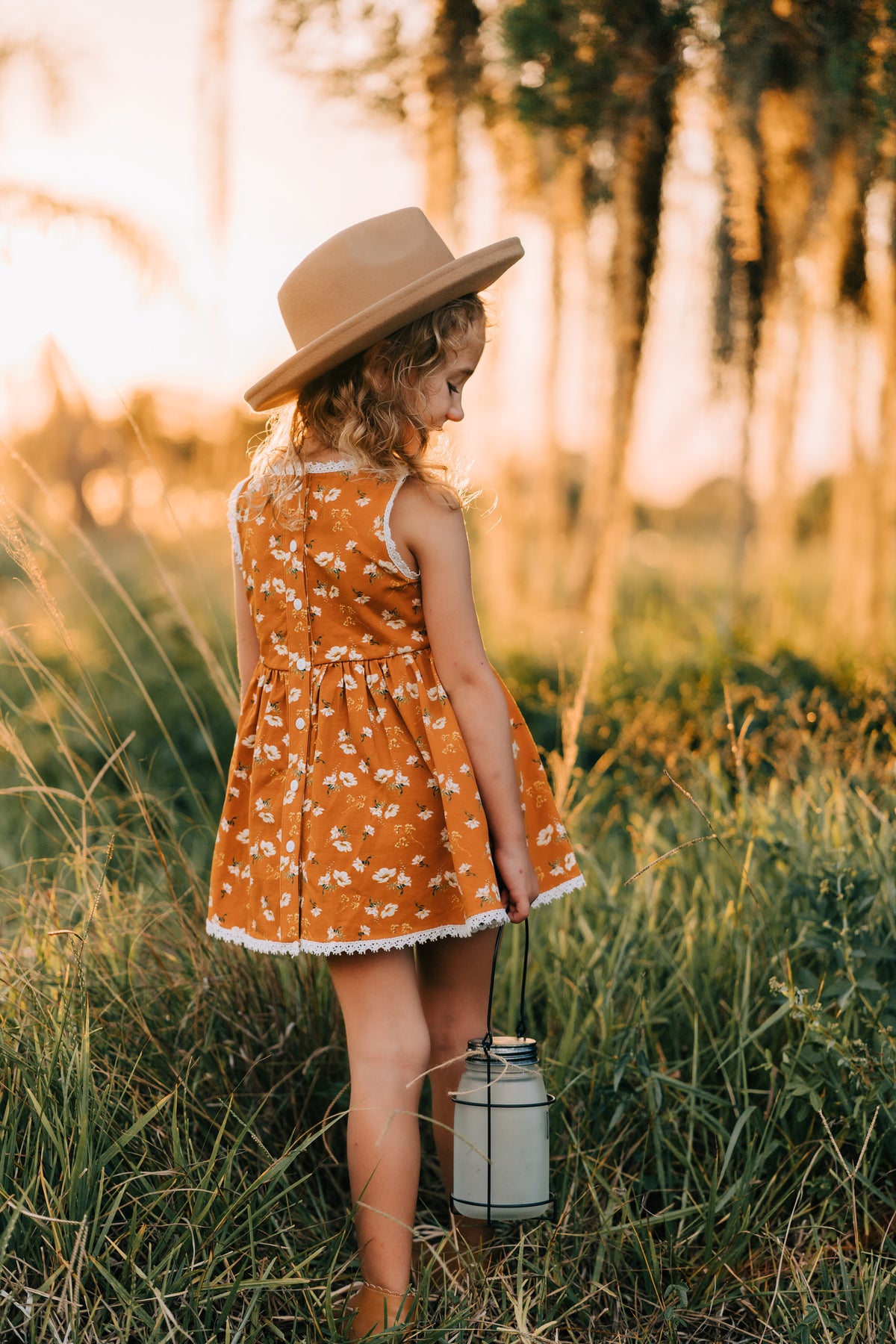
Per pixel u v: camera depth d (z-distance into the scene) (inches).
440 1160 87.5
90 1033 80.2
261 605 79.1
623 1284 77.6
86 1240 66.7
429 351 74.9
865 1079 80.7
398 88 180.2
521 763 80.2
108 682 189.3
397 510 74.0
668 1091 90.3
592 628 221.6
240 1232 71.1
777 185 171.2
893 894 96.0
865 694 152.5
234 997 93.4
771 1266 78.4
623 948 99.3
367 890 73.3
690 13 147.3
